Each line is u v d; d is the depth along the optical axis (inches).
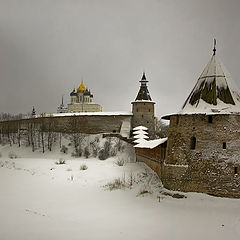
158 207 640.4
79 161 1599.4
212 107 741.3
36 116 2581.2
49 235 460.8
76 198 742.5
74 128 2239.2
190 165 737.0
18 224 510.0
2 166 1381.6
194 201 673.6
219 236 476.7
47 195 781.3
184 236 474.9
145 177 957.2
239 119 721.6
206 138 729.0
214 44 832.3
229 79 791.1
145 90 2304.4
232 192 687.1
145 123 2228.1
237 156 702.5
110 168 1217.4
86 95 4419.3
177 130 781.9
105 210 621.6
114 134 2028.8
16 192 816.9
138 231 493.7
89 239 450.9
